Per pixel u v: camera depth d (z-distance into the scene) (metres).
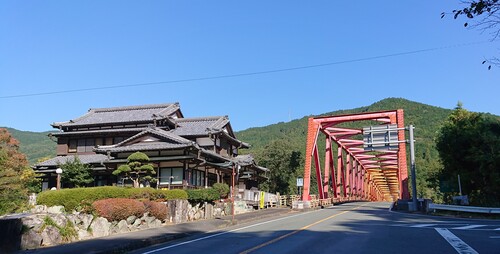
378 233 14.95
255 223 21.72
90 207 16.80
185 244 13.30
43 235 13.38
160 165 31.88
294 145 60.69
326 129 49.31
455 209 25.83
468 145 31.53
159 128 37.53
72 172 32.00
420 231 15.52
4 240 11.52
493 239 12.88
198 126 41.91
